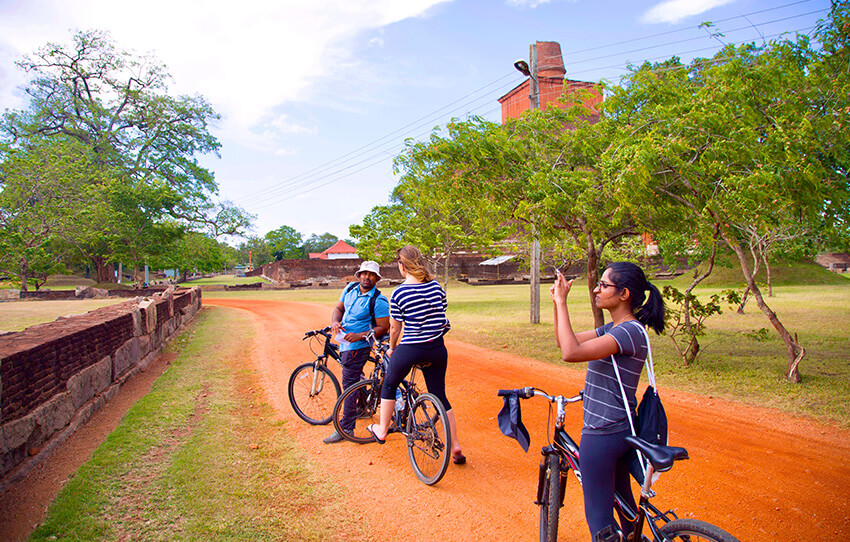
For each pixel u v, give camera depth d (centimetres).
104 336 665
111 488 391
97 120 4297
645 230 1002
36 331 555
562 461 282
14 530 335
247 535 328
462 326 1473
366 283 518
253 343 1209
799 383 692
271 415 604
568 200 823
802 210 710
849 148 715
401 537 329
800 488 387
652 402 232
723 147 643
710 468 428
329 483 410
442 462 390
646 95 819
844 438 491
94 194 3195
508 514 357
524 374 816
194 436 520
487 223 1108
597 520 233
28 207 2966
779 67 710
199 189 4697
